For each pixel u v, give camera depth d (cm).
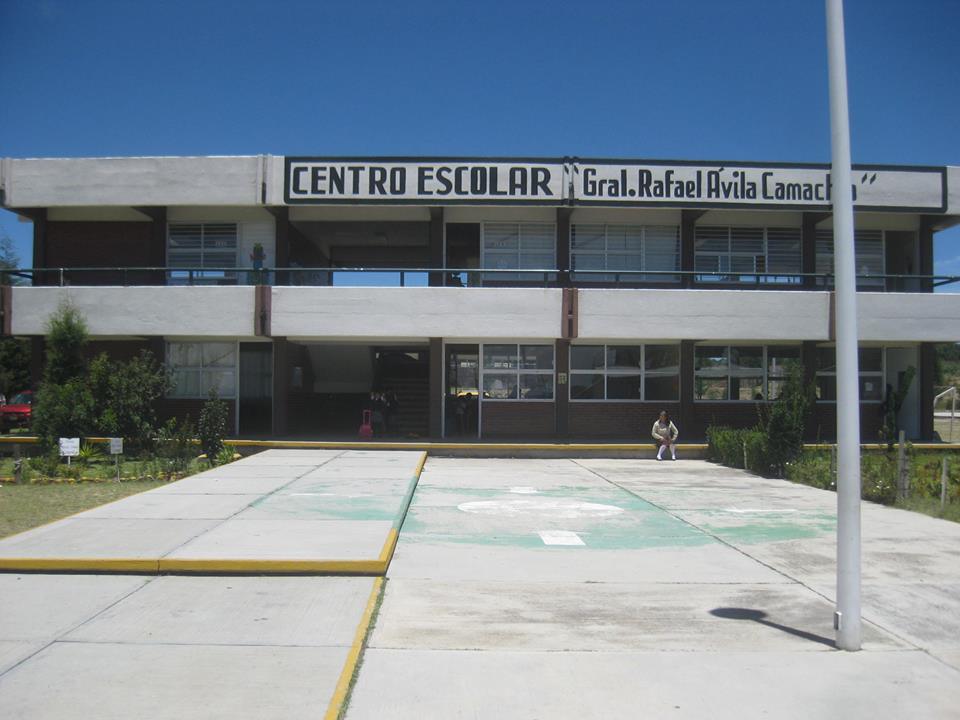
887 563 894
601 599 734
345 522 1044
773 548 973
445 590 758
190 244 2373
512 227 2388
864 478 1473
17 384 3488
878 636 632
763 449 1767
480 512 1219
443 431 2280
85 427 1888
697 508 1284
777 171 2219
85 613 657
